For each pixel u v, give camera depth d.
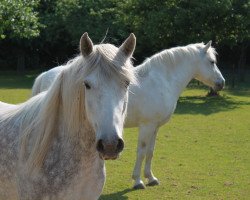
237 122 12.38
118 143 2.88
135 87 6.40
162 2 18.23
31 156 3.32
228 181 6.94
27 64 29.86
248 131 11.08
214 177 7.14
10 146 3.51
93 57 3.02
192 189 6.54
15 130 3.57
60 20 25.44
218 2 16.95
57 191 3.29
